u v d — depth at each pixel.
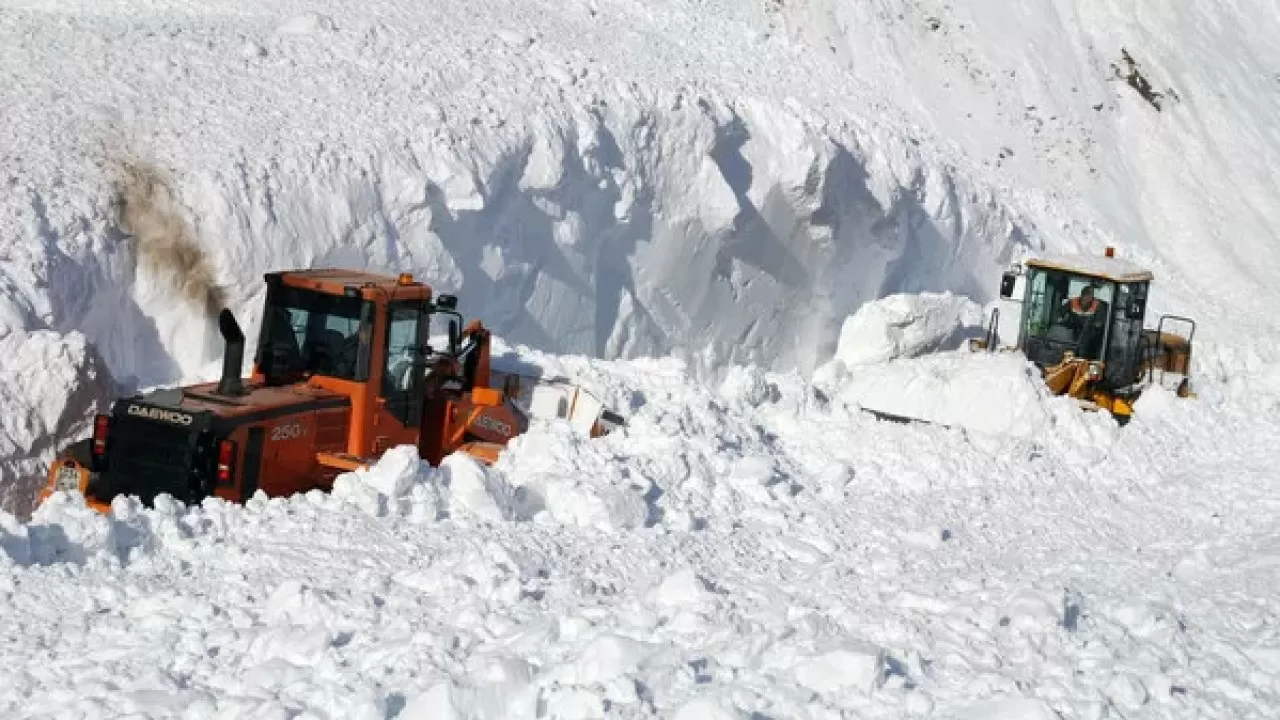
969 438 13.00
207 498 9.16
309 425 10.27
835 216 20.12
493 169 16.22
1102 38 28.98
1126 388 16.86
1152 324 22.86
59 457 10.60
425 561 8.61
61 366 11.77
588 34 20.41
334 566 8.43
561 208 17.25
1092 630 8.19
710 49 21.91
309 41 17.67
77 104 15.15
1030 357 17.16
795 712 6.64
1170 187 27.05
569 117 17.47
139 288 13.60
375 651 6.98
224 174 14.29
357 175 15.13
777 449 12.63
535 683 6.66
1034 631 7.95
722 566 9.34
